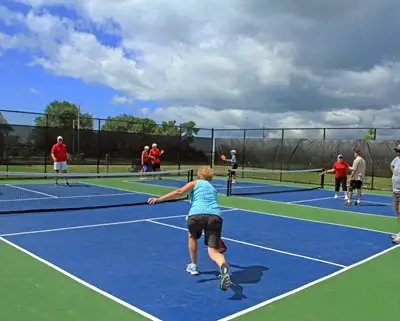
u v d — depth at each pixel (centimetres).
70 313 399
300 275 545
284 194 1591
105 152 2194
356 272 564
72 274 520
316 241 757
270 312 416
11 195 1350
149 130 2491
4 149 1903
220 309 420
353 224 954
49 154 2019
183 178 2192
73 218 924
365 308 433
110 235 754
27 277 504
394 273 562
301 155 2195
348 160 2031
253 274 544
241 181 2209
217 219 486
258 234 805
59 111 7975
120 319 389
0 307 411
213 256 467
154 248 663
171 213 1024
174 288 479
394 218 1060
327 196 1551
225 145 2547
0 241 689
